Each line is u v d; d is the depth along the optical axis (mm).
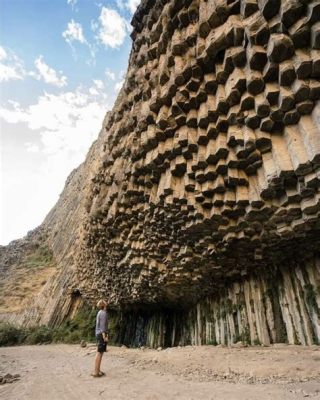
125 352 10688
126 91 9719
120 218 10180
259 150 5566
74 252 26328
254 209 5977
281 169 5020
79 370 7520
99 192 12734
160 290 11430
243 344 7570
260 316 7641
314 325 6312
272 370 4824
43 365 9477
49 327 24641
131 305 15508
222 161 6160
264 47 4926
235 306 8617
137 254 10562
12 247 59344
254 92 5238
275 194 5621
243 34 5188
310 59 4363
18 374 7590
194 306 11320
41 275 40719
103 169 11680
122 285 13969
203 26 5891
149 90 7957
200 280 9375
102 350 6355
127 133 9602
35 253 50844
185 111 6758
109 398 4387
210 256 8008
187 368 6070
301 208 5398
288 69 4582
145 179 8422
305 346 6168
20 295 37438
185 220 7590
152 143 7617
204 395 3963
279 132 5359
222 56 5828
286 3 4293
